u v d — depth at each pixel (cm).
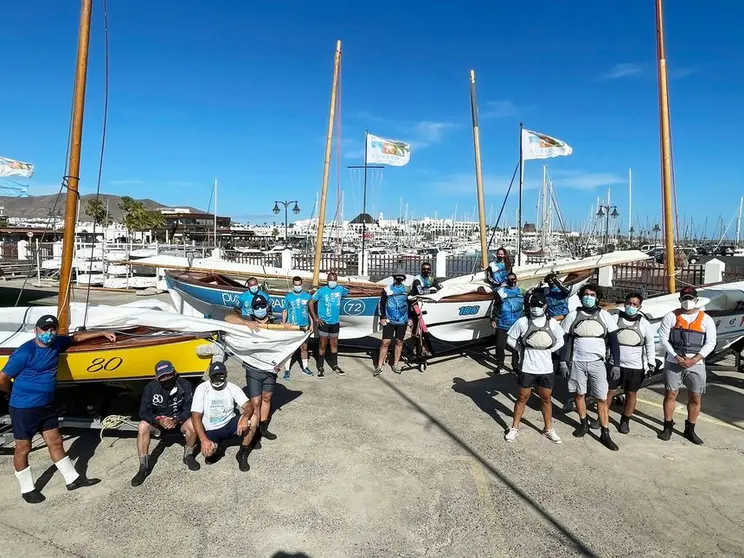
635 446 581
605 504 458
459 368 923
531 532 415
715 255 4722
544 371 577
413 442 588
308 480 495
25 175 1366
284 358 591
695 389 581
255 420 538
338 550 390
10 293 1877
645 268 1702
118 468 514
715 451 568
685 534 413
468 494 473
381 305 871
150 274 2330
